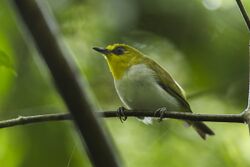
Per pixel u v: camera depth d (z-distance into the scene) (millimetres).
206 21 12352
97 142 2486
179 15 12195
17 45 11109
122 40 12422
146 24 12266
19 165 10234
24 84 10781
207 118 6062
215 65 12328
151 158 11914
